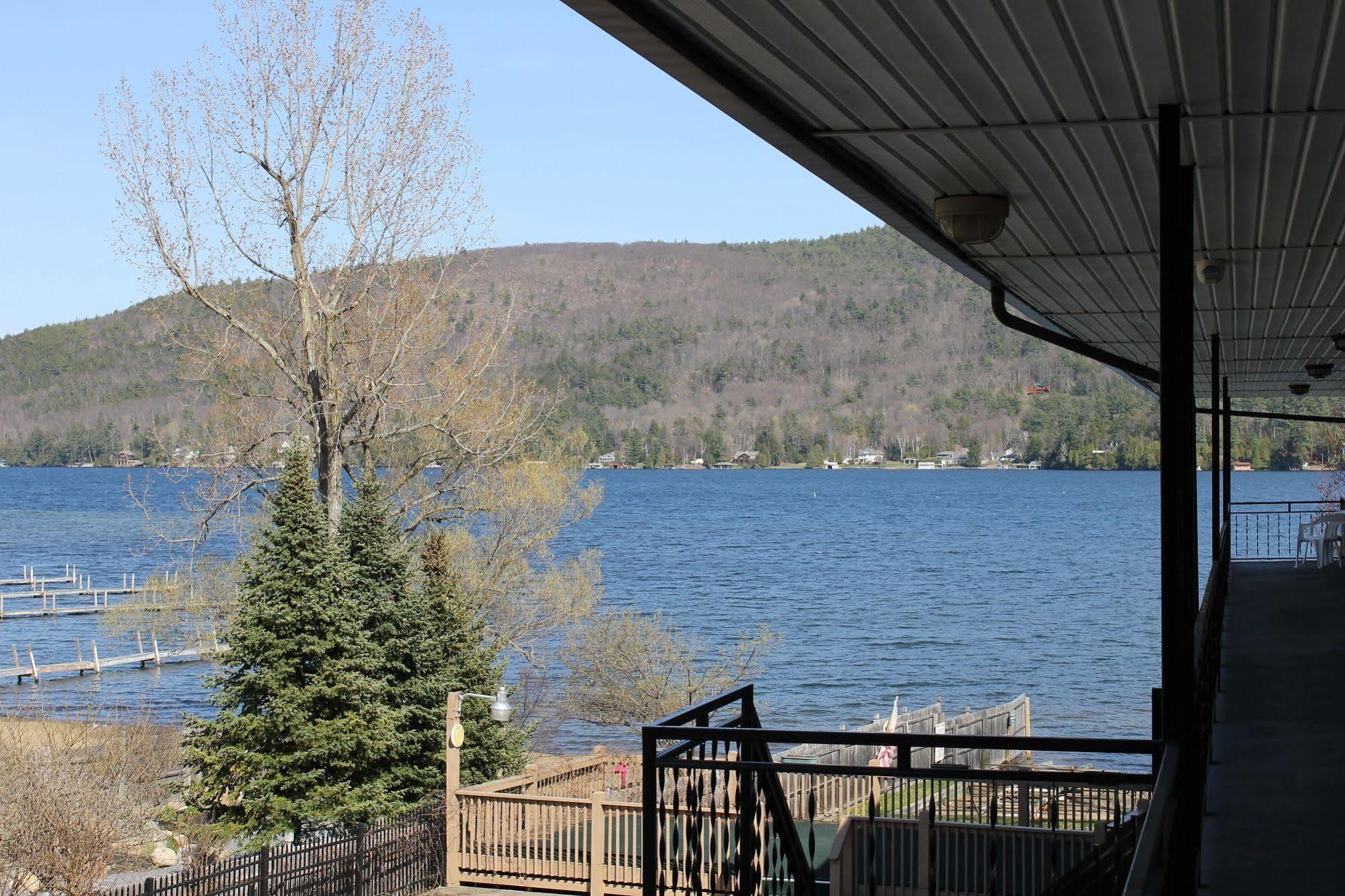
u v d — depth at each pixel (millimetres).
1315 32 3234
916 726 22250
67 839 16219
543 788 15195
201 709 33000
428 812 15250
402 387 21953
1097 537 83062
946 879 7715
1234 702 7176
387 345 21672
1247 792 5258
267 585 16891
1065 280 6836
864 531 88688
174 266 20141
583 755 26859
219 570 23281
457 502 24500
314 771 16344
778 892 5664
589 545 77312
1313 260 6555
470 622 19531
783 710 31062
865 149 4324
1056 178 4699
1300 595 12203
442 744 18000
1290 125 4086
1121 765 24359
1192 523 5652
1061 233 5695
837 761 19203
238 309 21000
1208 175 4785
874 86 3639
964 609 49188
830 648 40344
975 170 4605
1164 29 3215
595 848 13422
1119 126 4059
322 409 21250
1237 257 6488
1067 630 43719
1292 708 6969
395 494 23375
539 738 27469
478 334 22859
